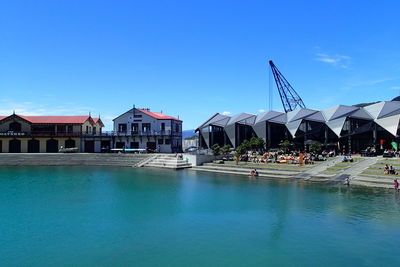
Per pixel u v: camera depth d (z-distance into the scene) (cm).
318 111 7562
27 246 1920
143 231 2200
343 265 1644
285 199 3123
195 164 6175
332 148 6938
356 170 4409
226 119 9019
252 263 1680
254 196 3297
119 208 2823
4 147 7756
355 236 2050
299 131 7400
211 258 1747
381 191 3444
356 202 2931
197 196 3325
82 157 7012
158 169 5938
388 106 6494
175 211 2723
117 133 8062
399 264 1648
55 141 7944
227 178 4647
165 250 1861
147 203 3017
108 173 5291
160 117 8275
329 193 3378
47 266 1652
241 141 8300
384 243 1927
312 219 2430
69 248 1889
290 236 2073
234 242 1983
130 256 1777
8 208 2814
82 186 3953
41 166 6506
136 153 7562
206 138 9069
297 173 4647
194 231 2197
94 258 1748
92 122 8744
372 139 6562
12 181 4353
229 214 2617
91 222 2400
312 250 1842
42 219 2475
